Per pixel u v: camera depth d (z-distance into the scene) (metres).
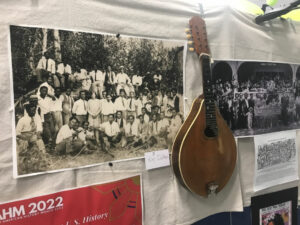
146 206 0.72
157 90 0.71
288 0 1.07
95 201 0.64
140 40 0.68
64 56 0.59
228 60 0.82
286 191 0.99
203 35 0.76
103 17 0.64
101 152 0.65
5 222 0.55
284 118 0.94
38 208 0.58
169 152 0.74
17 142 0.56
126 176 0.68
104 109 0.65
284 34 0.94
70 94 0.60
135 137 0.69
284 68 0.94
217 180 0.78
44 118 0.58
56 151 0.60
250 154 0.89
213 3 0.79
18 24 0.55
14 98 0.55
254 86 0.87
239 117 0.85
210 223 0.87
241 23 0.84
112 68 0.65
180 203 0.76
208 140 0.75
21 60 0.56
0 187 0.55
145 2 0.69
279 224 0.98
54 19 0.58
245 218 0.92
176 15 0.74
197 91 0.78
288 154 0.96
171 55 0.73
